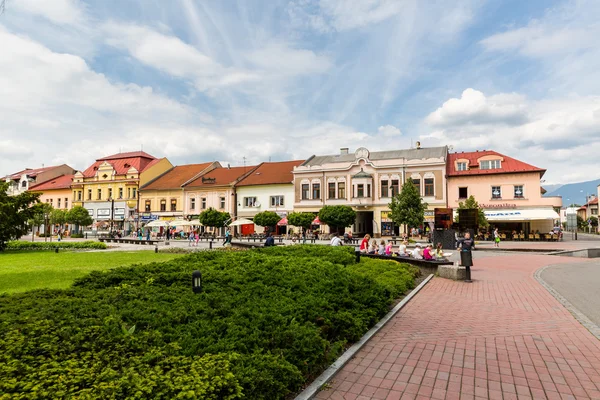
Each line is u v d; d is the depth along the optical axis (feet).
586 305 31.58
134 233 176.24
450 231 92.53
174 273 28.07
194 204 183.93
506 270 54.19
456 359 18.99
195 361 13.28
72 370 11.83
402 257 55.47
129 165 202.39
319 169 160.04
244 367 13.82
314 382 15.74
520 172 136.77
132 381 11.24
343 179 156.56
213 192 179.32
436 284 41.78
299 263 34.60
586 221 282.56
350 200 153.99
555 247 97.71
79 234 179.11
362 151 154.71
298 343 16.62
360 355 19.45
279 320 18.89
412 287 38.99
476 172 141.90
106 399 10.39
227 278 27.53
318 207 158.92
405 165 147.33
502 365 18.25
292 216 140.87
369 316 23.89
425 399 14.80
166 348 14.49
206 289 24.64
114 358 13.35
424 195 144.56
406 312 28.58
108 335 14.99
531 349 20.48
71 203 212.84
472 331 23.70
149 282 26.05
